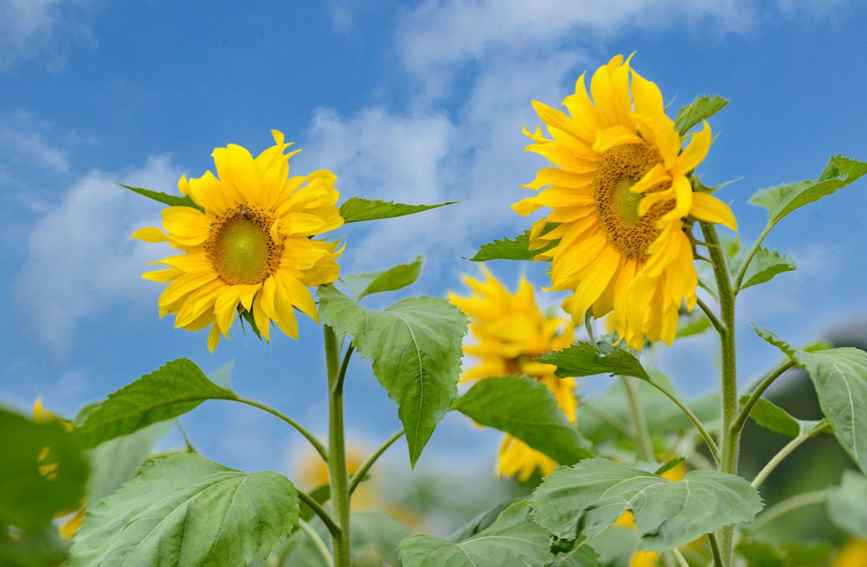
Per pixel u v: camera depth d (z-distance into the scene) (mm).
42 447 518
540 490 1416
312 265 1582
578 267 1549
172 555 1464
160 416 1668
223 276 1624
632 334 1493
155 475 1591
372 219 1640
